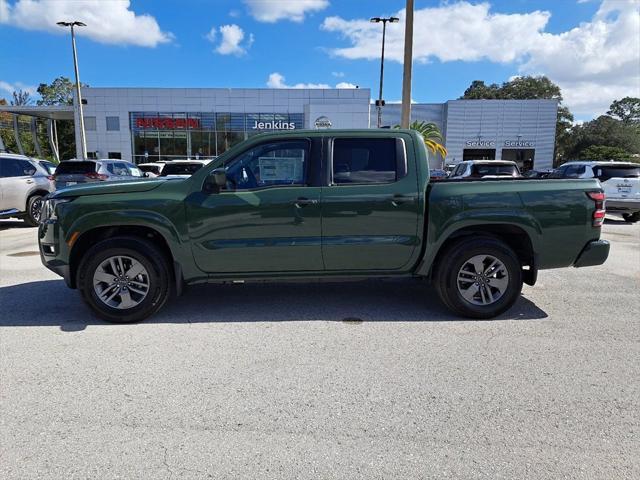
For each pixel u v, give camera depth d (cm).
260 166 480
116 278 472
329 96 3741
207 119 3847
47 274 690
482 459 259
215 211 464
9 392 332
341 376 359
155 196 465
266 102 3794
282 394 331
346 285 629
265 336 442
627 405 317
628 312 518
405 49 1185
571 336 443
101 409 310
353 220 472
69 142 6306
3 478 243
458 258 479
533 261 493
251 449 268
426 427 290
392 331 455
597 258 491
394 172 478
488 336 443
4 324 472
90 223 461
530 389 338
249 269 480
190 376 358
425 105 4462
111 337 438
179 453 264
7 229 1191
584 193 482
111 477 244
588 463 255
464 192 473
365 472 248
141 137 3900
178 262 473
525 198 475
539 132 4281
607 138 5509
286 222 469
